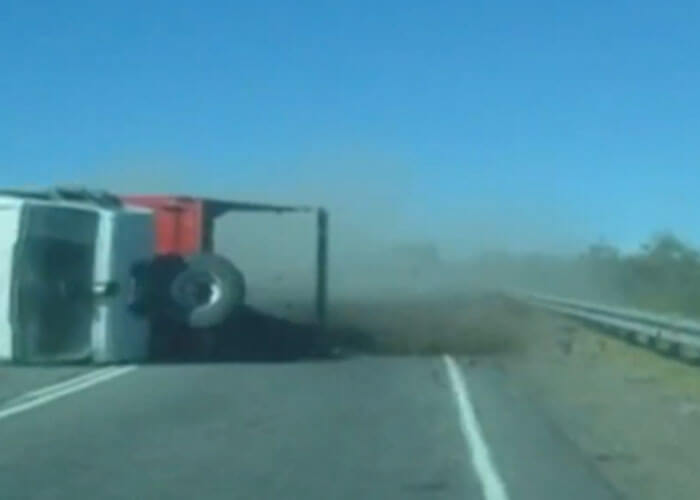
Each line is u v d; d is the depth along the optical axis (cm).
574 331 4331
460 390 2483
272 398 2266
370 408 2152
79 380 2497
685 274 7625
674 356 3312
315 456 1644
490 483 1476
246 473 1514
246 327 3139
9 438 1764
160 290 2892
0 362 2727
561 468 1594
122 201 3067
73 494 1377
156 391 2336
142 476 1487
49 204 2736
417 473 1531
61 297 2741
